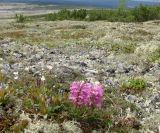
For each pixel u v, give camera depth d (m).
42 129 10.84
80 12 78.31
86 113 11.57
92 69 20.56
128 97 15.09
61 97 12.41
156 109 13.97
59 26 52.53
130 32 40.91
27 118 11.26
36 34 40.75
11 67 18.72
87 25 52.12
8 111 11.63
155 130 12.03
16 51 25.39
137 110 13.55
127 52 28.39
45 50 27.67
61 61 22.78
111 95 14.80
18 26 53.16
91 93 11.25
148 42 32.56
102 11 77.69
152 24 57.84
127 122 12.24
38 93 12.71
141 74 20.16
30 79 15.38
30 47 28.64
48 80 15.45
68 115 11.51
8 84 14.16
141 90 16.22
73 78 17.06
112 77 18.89
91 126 11.52
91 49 29.48
